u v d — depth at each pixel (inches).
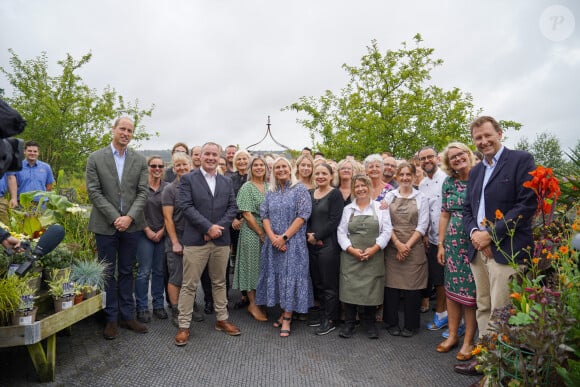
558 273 94.9
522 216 109.1
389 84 481.1
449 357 137.1
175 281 166.4
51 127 474.0
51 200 166.9
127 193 148.9
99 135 531.8
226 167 249.1
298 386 117.8
